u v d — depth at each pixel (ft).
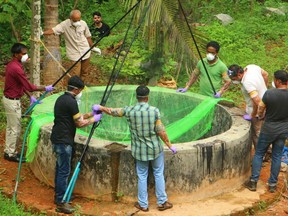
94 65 41.37
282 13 55.77
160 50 35.09
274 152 23.99
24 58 25.91
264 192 24.11
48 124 24.40
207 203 22.53
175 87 35.70
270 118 23.54
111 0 53.57
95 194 22.44
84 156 22.30
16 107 26.09
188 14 44.62
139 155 21.04
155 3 31.32
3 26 43.80
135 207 21.84
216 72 28.58
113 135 28.04
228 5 57.93
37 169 24.59
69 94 21.63
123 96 30.55
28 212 21.93
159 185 21.44
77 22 34.45
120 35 44.62
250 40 48.29
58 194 21.80
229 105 28.19
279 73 23.56
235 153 23.52
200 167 22.45
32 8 31.45
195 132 27.66
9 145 26.68
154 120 20.77
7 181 24.41
